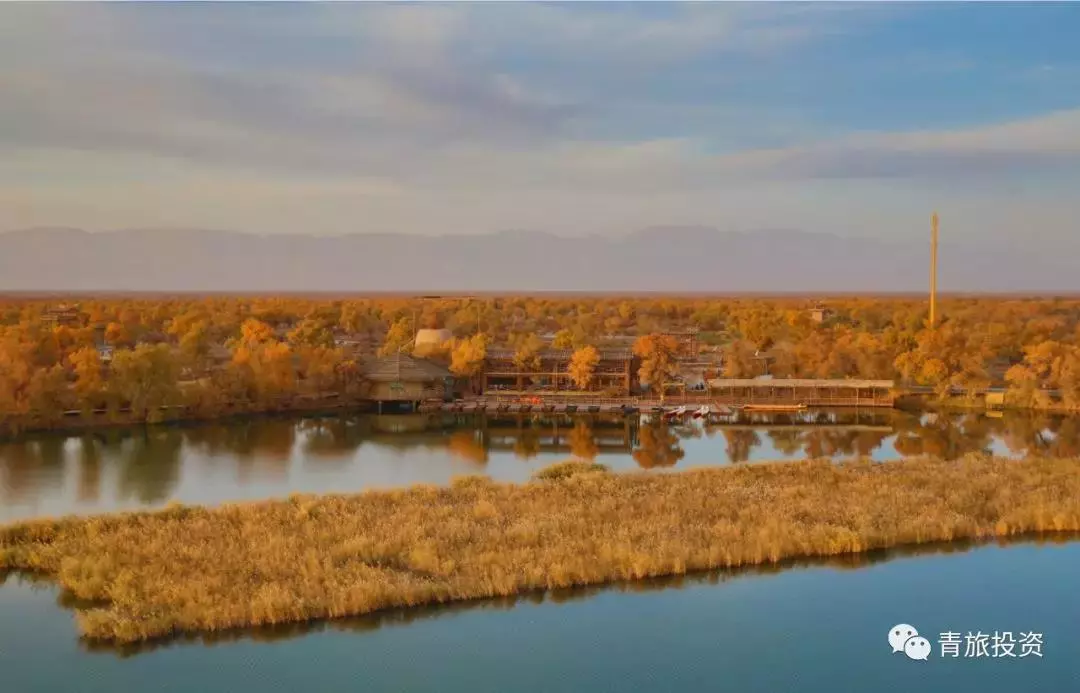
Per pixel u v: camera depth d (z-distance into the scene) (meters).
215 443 108.44
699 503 68.88
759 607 51.78
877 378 152.62
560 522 62.91
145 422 118.62
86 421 115.38
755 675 44.06
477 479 79.12
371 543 56.97
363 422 128.75
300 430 120.25
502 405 139.88
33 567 56.53
